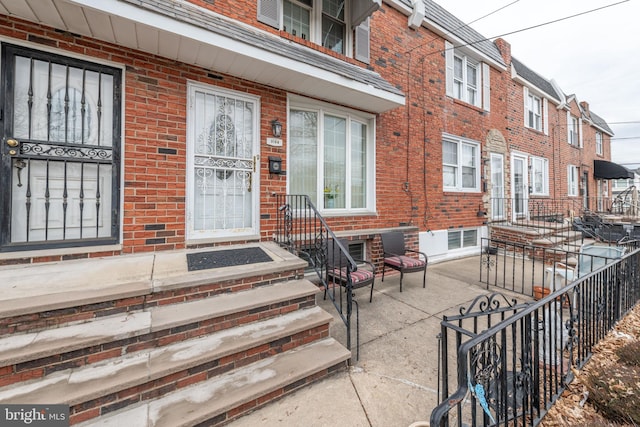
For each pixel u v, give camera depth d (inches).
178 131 130.9
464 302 154.3
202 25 110.9
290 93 163.6
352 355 101.6
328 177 186.7
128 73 119.9
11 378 62.6
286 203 161.8
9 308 68.4
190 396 71.3
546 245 247.0
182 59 128.4
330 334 117.0
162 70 126.9
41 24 104.7
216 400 70.4
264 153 155.3
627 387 68.7
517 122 343.3
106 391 62.9
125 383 64.8
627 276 132.6
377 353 103.3
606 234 268.7
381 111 200.2
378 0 169.5
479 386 53.4
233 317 91.5
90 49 112.9
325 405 76.7
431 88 244.7
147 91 123.8
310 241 149.6
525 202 351.6
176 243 131.3
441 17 247.9
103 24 103.7
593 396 71.4
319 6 178.5
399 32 221.1
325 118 185.3
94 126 116.3
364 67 194.4
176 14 106.2
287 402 77.8
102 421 62.5
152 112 125.0
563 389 78.2
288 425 69.8
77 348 68.0
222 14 136.8
